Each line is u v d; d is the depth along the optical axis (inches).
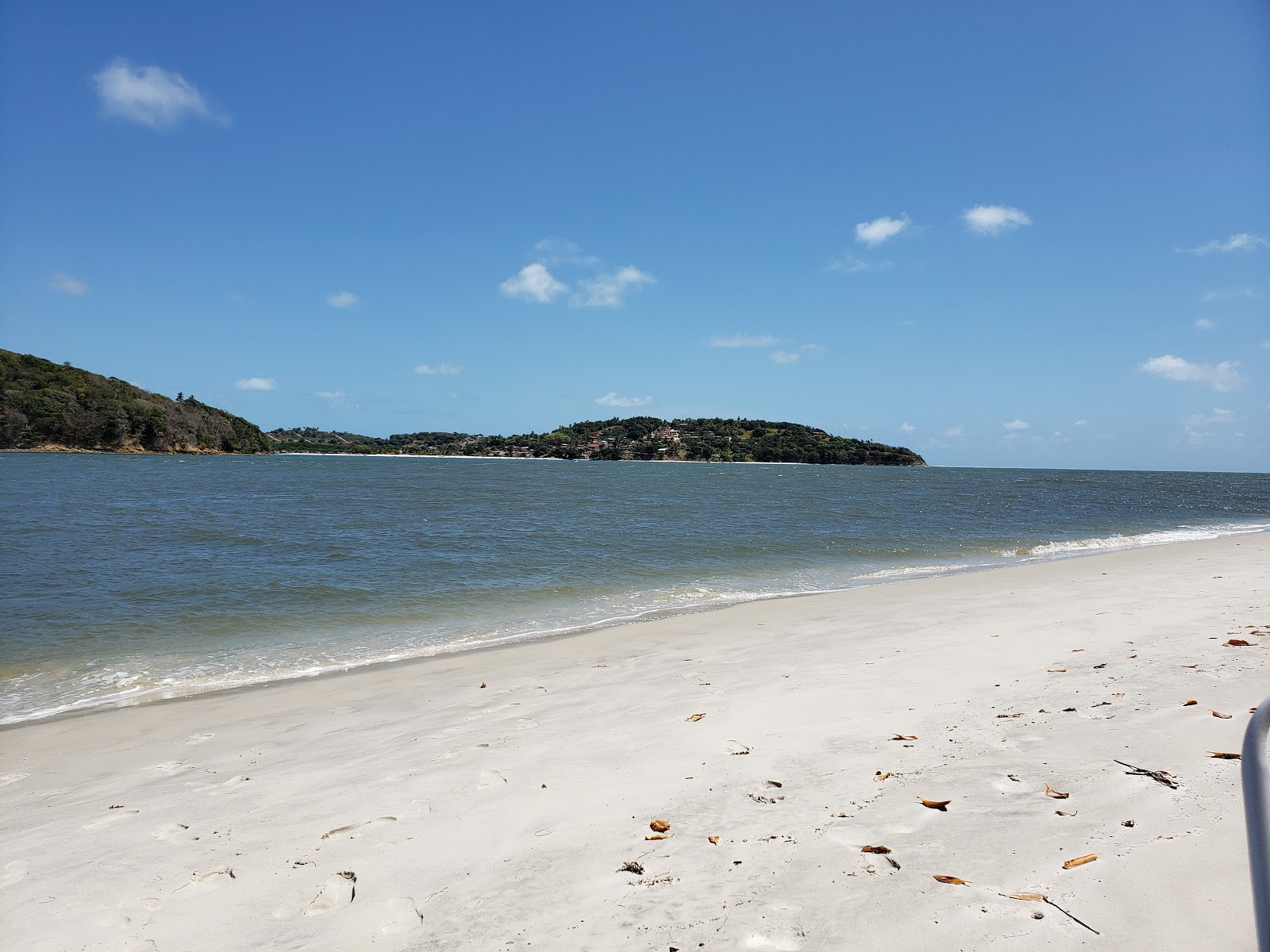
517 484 2188.7
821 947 96.6
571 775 167.6
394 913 115.4
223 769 195.2
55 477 1998.0
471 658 327.6
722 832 133.0
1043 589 430.6
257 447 6225.4
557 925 107.8
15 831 158.9
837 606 416.2
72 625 398.3
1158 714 175.2
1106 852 113.0
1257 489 2650.1
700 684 246.7
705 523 1004.6
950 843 121.1
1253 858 60.9
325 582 528.1
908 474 4128.9
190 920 117.5
